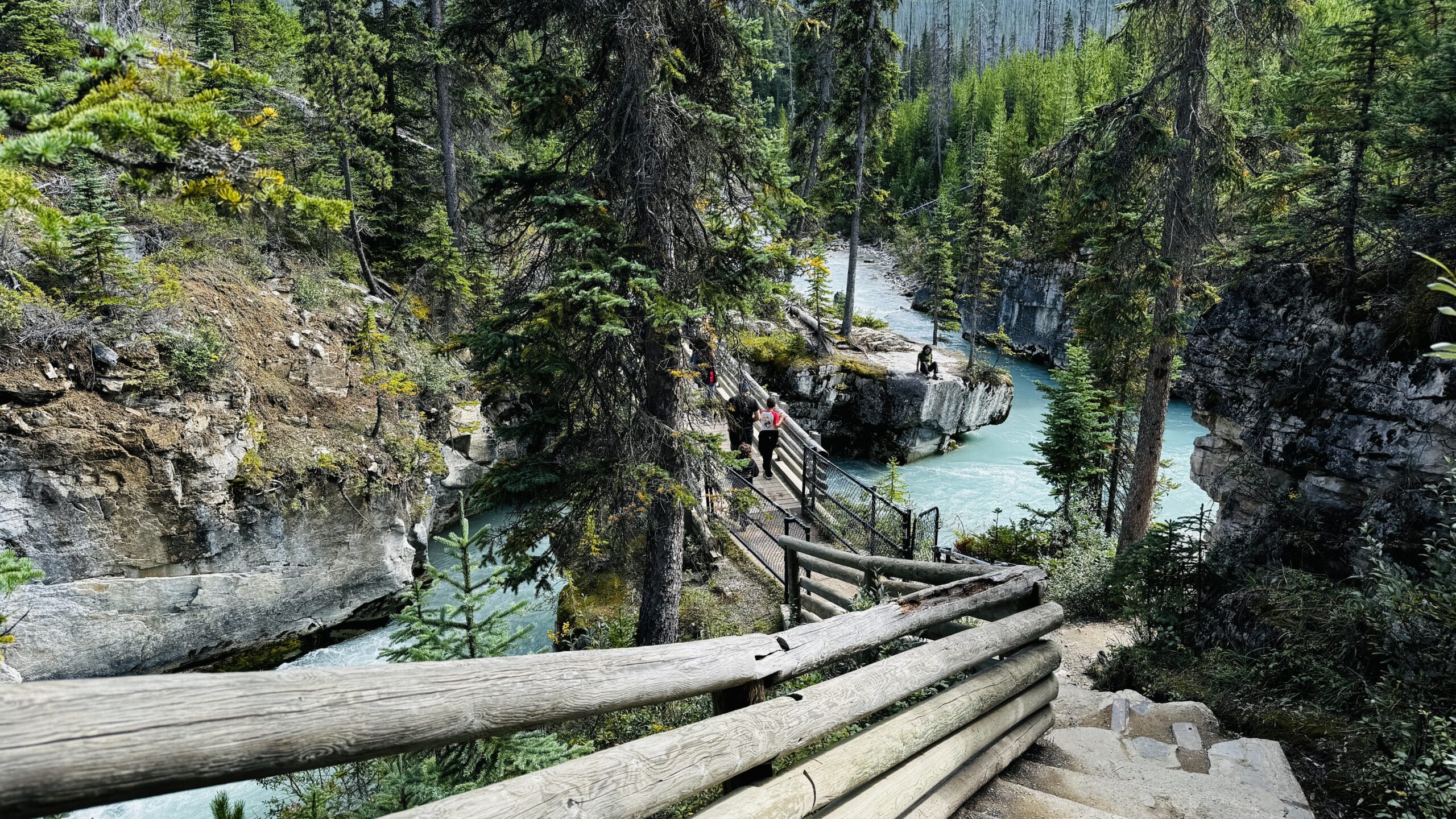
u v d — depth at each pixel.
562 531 9.33
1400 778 4.20
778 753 2.89
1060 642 10.12
